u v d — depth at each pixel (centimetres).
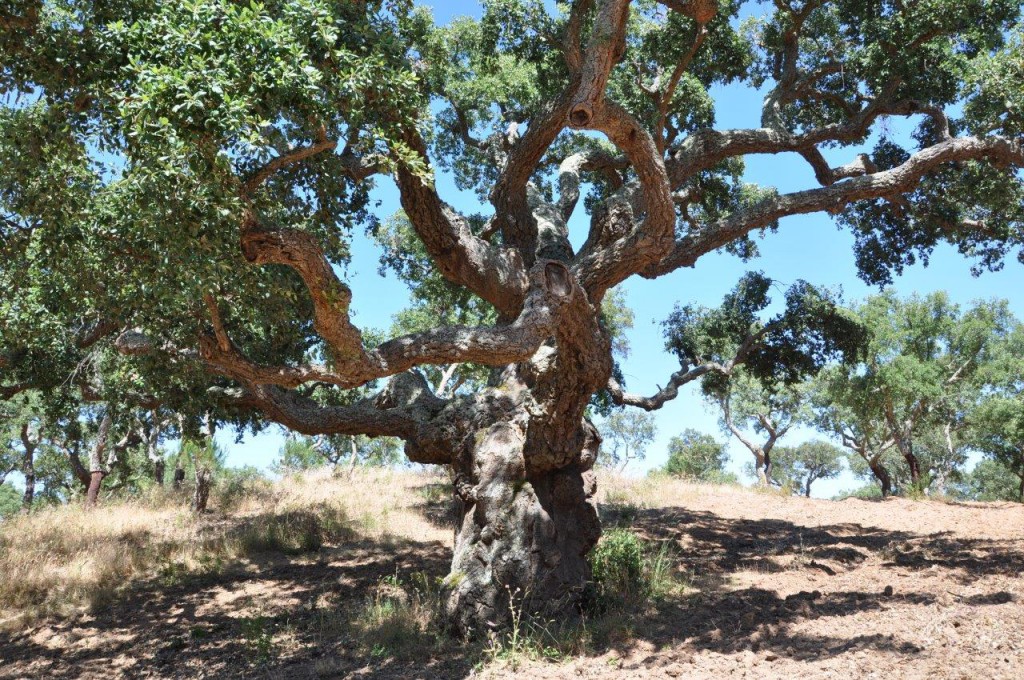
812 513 1496
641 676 573
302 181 762
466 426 870
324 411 922
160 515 1639
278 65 525
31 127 608
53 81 611
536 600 784
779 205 1030
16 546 1254
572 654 666
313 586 1042
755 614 713
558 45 1208
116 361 1109
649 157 744
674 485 1930
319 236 714
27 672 752
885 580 827
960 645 548
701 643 641
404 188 870
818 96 1320
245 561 1235
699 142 1124
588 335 823
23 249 673
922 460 4600
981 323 2998
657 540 1184
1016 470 3256
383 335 1596
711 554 1090
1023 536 1076
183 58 524
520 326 699
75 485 3588
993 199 1216
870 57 1187
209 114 490
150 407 1157
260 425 1308
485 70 1267
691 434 5391
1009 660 504
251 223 576
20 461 3700
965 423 3425
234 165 588
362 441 3544
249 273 630
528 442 853
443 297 1661
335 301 595
